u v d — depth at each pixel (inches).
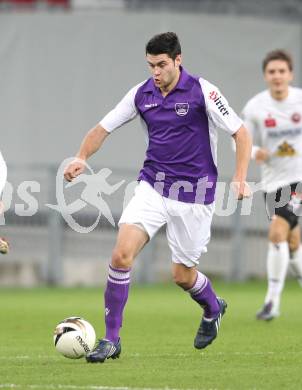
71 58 2497.5
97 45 2492.6
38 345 1248.8
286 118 1549.0
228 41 2541.8
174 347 1200.2
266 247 2576.3
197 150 1048.2
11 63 2501.2
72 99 2500.0
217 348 1179.9
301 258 1675.7
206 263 2586.1
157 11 2497.5
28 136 2501.2
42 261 2559.1
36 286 2586.1
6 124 2503.7
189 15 2519.7
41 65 2500.0
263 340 1274.6
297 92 1555.1
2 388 847.7
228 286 2492.6
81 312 1777.8
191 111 1037.8
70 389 840.3
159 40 1019.9
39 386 856.9
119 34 2495.1
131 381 884.0
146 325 1524.4
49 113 2497.5
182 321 1596.9
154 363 1018.1
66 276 2578.7
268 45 2559.1
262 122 1562.5
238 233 2586.1
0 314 1739.7
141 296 2220.7
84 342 1010.1
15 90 2501.2
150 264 2583.7
